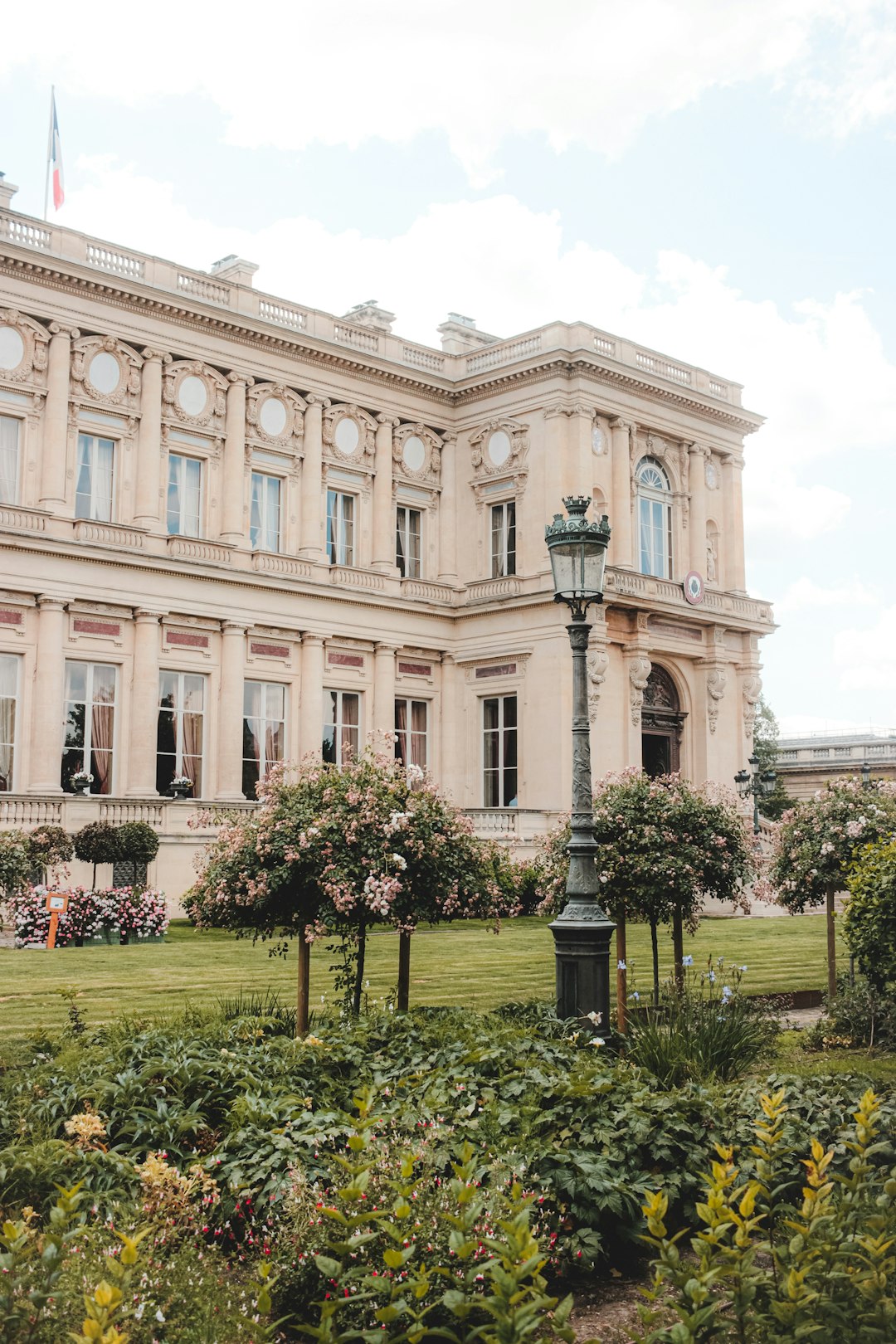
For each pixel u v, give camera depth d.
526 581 44.72
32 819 32.81
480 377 46.72
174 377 39.84
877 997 15.14
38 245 36.97
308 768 14.52
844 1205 6.21
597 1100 8.82
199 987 18.53
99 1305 5.16
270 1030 12.47
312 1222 6.99
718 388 51.16
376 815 13.56
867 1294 5.64
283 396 42.94
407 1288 6.09
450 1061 10.06
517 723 44.62
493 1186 7.43
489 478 46.62
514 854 41.28
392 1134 8.31
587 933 12.74
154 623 37.94
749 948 27.23
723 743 49.66
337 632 42.88
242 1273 7.36
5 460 36.22
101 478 38.31
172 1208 7.56
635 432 47.22
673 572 48.97
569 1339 5.41
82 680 36.88
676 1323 5.95
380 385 45.72
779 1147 7.14
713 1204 6.17
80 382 37.56
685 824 16.81
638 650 45.44
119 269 38.75
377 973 20.88
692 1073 11.23
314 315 43.97
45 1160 8.09
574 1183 7.84
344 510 45.22
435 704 46.56
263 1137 8.33
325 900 13.31
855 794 20.30
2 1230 6.20
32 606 35.62
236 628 40.03
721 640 49.53
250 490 41.84
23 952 24.36
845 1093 9.23
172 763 38.88
